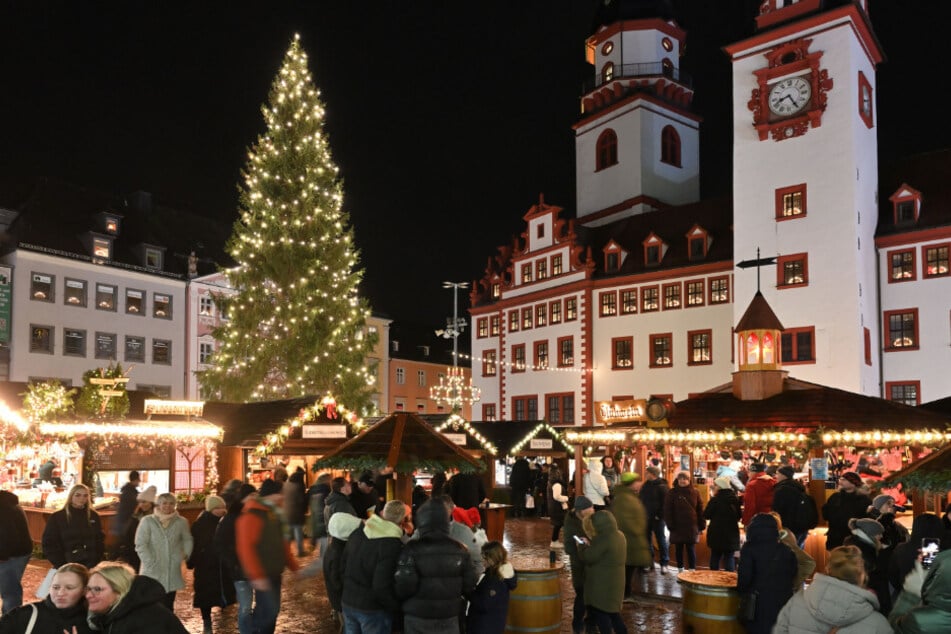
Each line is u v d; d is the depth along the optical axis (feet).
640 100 184.14
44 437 66.80
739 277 142.31
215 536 35.88
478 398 197.16
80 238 174.29
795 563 30.50
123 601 19.16
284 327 124.67
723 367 149.69
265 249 126.62
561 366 174.19
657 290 160.25
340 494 36.29
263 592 33.42
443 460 53.62
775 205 139.95
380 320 250.78
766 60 143.84
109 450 68.08
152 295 182.91
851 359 129.08
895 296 136.05
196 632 40.09
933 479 38.68
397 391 257.34
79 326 169.27
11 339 158.51
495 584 29.48
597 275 169.89
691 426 64.23
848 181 132.87
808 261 135.44
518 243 191.01
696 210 165.99
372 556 27.17
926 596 24.17
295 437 71.46
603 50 194.70
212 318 193.36
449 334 198.59
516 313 188.24
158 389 181.68
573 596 48.83
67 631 19.31
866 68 141.90
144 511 42.01
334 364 125.29
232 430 74.69
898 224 138.21
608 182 189.67
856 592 23.36
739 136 145.48
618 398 163.02
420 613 25.62
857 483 42.34
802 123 138.21
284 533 33.63
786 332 136.15
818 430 57.67
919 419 59.57
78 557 38.42
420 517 26.81
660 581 53.06
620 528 45.32
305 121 131.64
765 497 50.11
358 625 28.32
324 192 130.21
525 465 101.40
